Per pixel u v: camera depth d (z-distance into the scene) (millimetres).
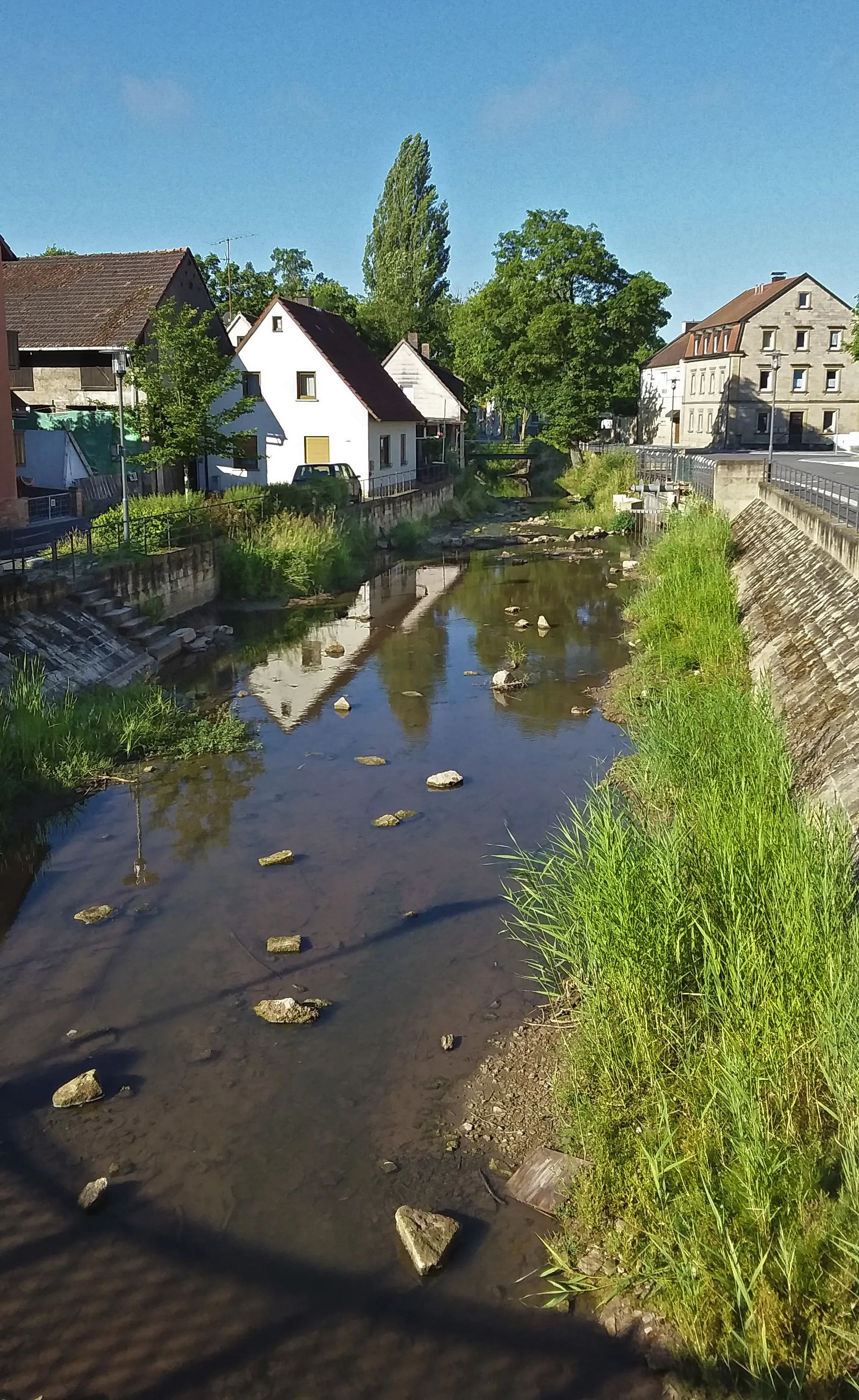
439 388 63094
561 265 62219
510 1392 6020
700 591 23719
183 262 41469
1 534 23984
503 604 30516
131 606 23797
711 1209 6434
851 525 18781
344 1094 8703
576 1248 6934
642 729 16516
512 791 15359
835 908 8586
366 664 23484
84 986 10359
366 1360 6262
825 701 14125
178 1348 6367
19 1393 6062
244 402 34438
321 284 84312
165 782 15867
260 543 31609
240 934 11375
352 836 13867
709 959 8469
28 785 15086
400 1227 7148
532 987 10258
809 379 70812
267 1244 7133
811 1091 7219
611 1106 7785
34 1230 7262
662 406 86812
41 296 40375
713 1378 5906
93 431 36156
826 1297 5914
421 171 84500
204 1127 8320
